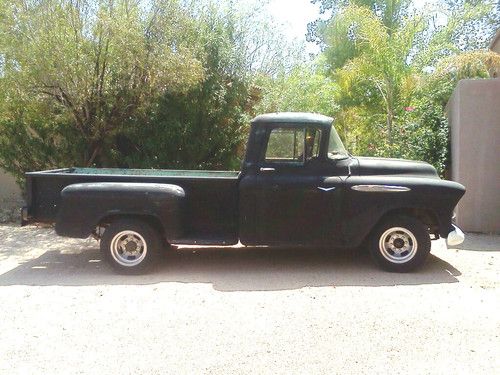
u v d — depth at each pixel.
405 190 6.36
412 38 13.28
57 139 10.73
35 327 4.80
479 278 6.28
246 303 5.41
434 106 11.12
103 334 4.62
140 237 6.46
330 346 4.34
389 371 3.91
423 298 5.53
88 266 6.96
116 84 10.02
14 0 9.03
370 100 16.42
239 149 11.43
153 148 10.73
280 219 6.47
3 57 9.23
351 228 6.43
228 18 11.56
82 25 9.58
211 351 4.27
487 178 9.05
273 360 4.10
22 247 8.09
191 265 6.92
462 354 4.18
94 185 6.47
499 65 12.34
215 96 10.73
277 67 13.02
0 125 10.47
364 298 5.54
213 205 6.69
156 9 9.89
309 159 6.55
